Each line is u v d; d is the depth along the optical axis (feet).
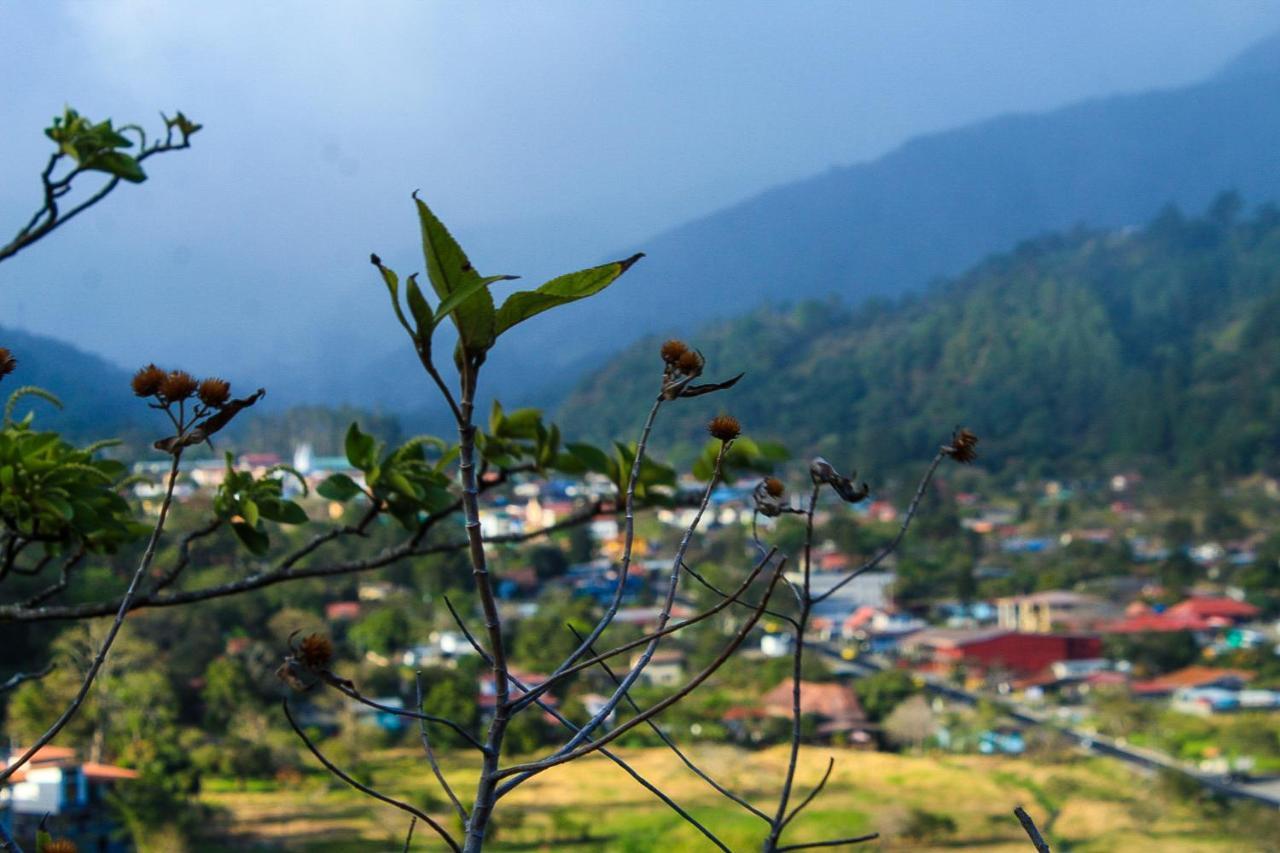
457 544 8.50
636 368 625.41
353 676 128.16
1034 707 165.37
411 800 100.94
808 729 136.36
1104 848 97.25
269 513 7.70
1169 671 185.68
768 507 4.94
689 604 197.57
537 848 90.94
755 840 89.10
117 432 215.31
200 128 8.08
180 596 7.54
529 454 9.43
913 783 117.29
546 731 125.29
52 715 94.53
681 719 132.26
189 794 93.40
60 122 7.78
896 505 327.47
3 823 4.20
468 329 3.82
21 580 87.25
